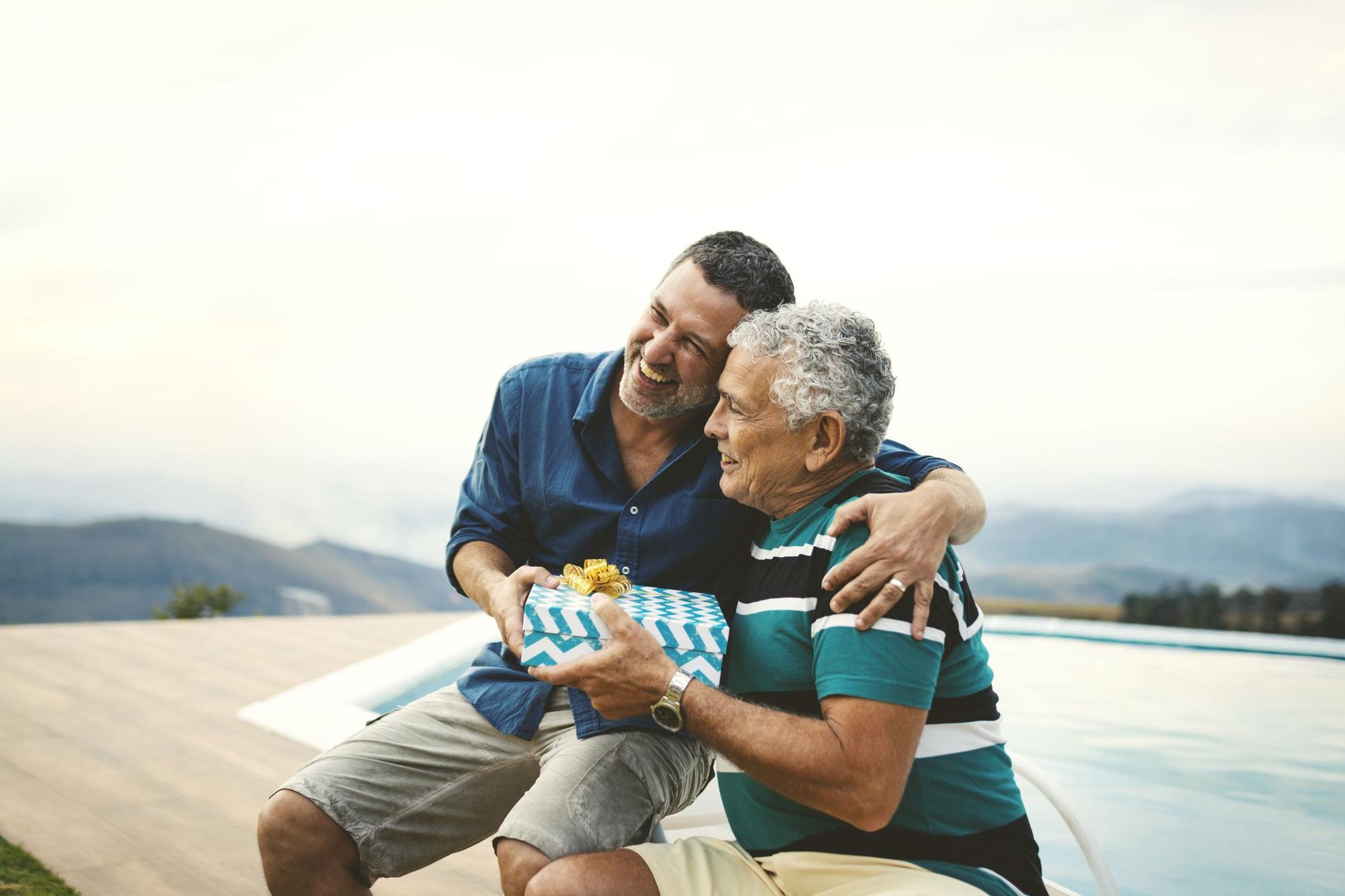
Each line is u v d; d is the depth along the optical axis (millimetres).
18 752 2799
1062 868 2328
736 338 1276
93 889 1914
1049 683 3971
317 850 1370
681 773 1411
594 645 1196
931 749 1172
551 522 1549
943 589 1176
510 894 1214
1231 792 2789
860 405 1229
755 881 1201
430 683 3750
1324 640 4621
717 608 1323
